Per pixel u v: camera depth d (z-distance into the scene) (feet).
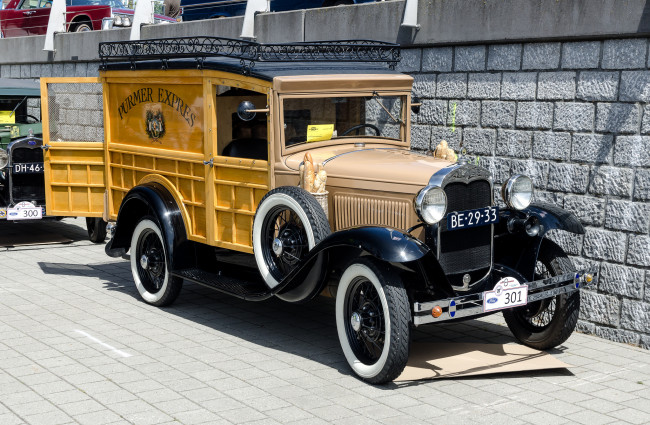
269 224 20.45
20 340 20.75
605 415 16.35
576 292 19.74
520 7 23.29
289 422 15.62
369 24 28.32
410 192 18.52
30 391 17.10
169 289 23.72
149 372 18.47
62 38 46.32
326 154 21.11
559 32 22.33
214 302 25.26
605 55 21.59
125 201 24.79
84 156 27.40
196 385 17.66
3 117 36.58
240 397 16.97
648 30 20.24
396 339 17.11
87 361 19.17
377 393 17.39
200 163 22.86
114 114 26.30
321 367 19.15
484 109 24.88
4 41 52.34
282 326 22.74
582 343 21.62
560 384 18.24
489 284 19.39
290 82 20.42
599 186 21.95
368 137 22.52
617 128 21.44
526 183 19.21
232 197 22.13
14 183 33.42
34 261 31.04
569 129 22.58
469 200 18.69
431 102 26.58
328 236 18.13
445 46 25.98
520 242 20.31
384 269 17.48
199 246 23.95
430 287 18.24
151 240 24.73
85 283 27.40
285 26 31.65
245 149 22.07
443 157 22.30
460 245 18.66
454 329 22.70
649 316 21.02
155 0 40.73
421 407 16.58
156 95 24.38
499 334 22.25
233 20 34.45
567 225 19.60
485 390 17.74
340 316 18.75
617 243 21.65
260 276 22.43
